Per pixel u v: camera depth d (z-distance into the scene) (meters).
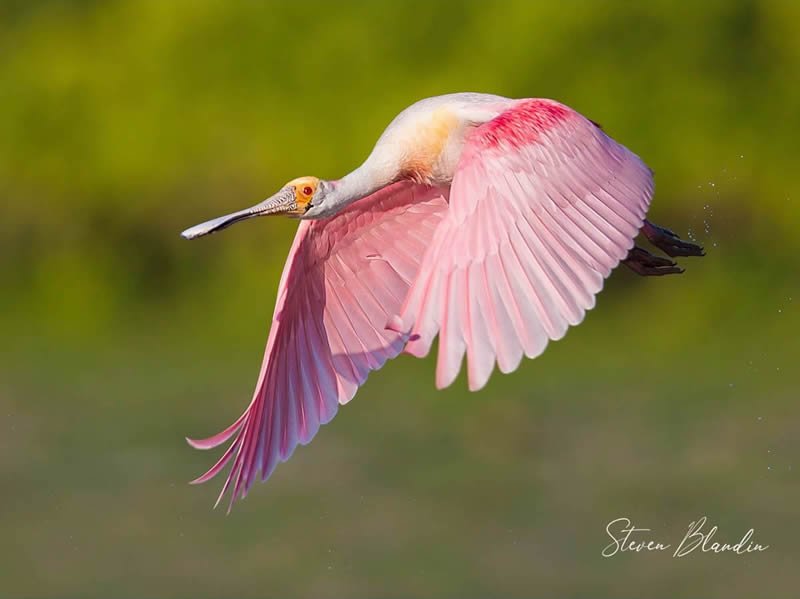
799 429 14.70
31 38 25.02
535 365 17.30
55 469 14.05
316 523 13.16
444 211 8.84
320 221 8.68
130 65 24.28
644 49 22.30
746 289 20.09
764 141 21.80
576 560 12.46
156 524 13.17
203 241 22.20
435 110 8.52
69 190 23.12
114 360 17.98
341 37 23.67
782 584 11.92
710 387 16.25
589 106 22.11
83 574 12.12
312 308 8.76
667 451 14.21
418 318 6.56
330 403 8.68
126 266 22.39
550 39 22.50
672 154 21.80
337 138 23.00
